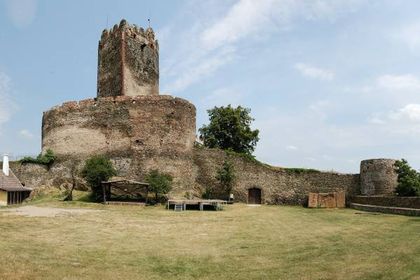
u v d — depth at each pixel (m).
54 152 35.12
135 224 19.88
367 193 32.09
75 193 32.28
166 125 33.00
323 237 16.02
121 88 36.62
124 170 32.22
